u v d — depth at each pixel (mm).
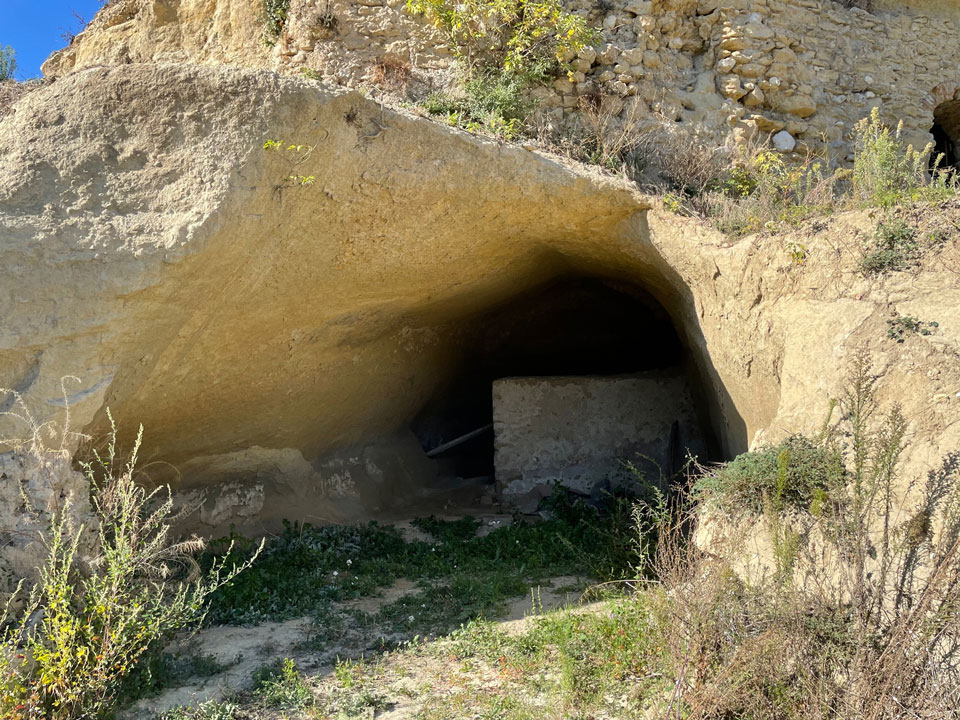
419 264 7629
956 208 5836
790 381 5961
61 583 4570
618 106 8891
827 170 9523
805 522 4879
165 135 5777
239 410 7684
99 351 5531
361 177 6441
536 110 8594
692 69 9594
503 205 7301
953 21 10648
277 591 6637
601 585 5586
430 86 8625
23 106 5809
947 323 5195
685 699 4156
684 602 4473
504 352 11750
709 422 9062
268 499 8562
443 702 4562
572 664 4680
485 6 8531
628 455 9680
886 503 4438
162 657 5184
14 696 4117
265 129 5766
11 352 5312
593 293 10773
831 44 9914
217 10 10742
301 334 7605
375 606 6422
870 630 4059
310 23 8953
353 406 9297
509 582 6688
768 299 6551
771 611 4238
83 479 5457
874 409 5066
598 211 7617
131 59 11477
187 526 7836
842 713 3834
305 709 4562
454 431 12211
